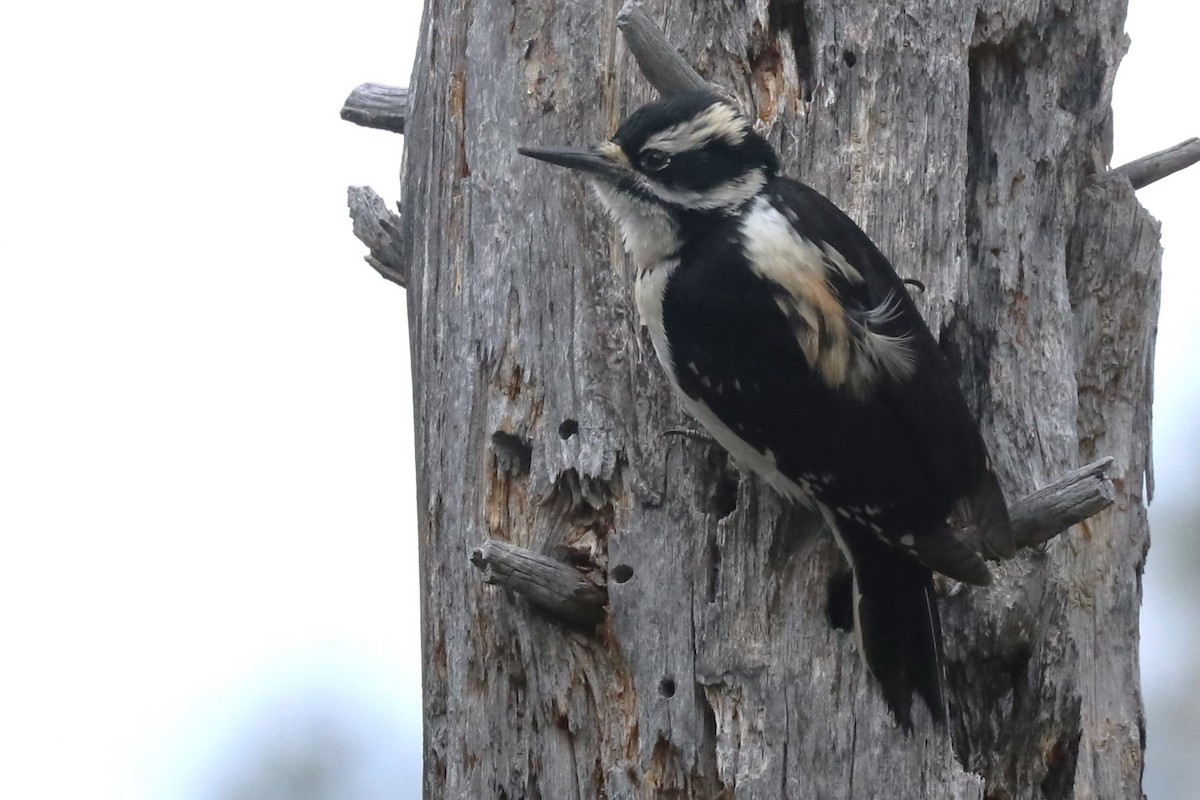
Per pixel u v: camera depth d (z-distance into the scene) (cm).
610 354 1014
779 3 1052
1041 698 980
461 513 1034
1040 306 1061
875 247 989
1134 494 1133
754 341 946
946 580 974
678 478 991
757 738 948
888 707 938
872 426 934
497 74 1066
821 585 967
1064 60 1105
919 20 1042
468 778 1020
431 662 1060
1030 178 1079
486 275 1043
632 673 975
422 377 1098
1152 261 1138
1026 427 1036
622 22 1002
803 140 1032
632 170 986
